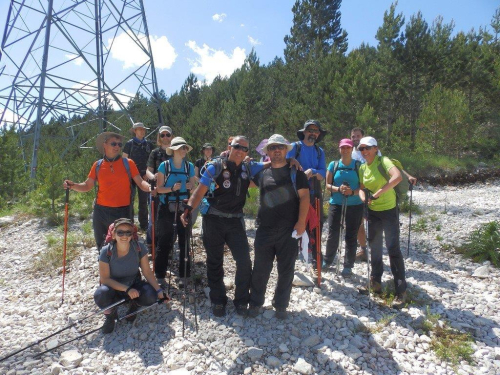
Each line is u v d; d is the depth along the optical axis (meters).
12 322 4.50
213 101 29.42
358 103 19.08
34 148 13.53
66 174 11.31
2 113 15.16
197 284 5.16
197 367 3.51
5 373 3.52
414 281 5.46
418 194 14.27
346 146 5.38
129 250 4.25
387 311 4.56
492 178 17.00
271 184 4.02
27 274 6.03
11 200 13.34
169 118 34.34
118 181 4.98
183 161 5.20
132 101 18.11
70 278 5.61
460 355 3.72
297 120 21.16
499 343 3.97
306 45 37.38
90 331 3.99
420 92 22.03
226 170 4.11
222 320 4.27
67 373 3.52
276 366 3.49
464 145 19.73
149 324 4.25
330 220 5.65
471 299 4.90
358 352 3.69
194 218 5.19
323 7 37.62
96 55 16.84
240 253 4.23
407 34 21.92
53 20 13.84
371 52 28.50
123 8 16.47
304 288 5.16
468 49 22.88
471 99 22.86
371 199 4.59
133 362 3.67
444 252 6.83
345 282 5.38
